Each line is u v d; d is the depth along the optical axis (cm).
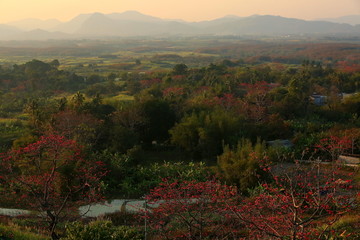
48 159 2727
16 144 4362
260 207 1589
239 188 3397
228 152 3762
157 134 5719
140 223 2714
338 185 1485
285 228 1462
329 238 1670
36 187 2962
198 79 11856
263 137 5181
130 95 10212
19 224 2539
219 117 5012
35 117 5519
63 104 5944
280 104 7050
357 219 2028
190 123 4925
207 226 2128
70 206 2866
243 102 6881
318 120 6775
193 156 4941
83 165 3172
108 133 5025
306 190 1803
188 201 2044
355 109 7200
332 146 3534
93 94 10662
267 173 3216
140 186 3688
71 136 4634
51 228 2195
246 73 11656
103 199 3111
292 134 5500
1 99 9475
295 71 14625
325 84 10838
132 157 4472
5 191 3109
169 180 3828
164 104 5809
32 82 11688
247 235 1894
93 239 1778
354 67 17038
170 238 2088
